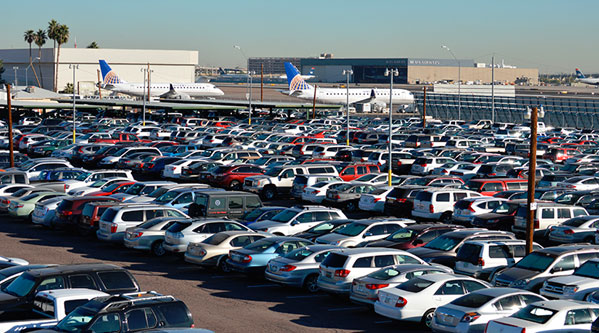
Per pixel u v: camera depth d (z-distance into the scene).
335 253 24.25
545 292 22.77
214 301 24.48
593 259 23.75
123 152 61.44
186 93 170.88
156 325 16.69
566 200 39.88
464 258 25.89
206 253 28.14
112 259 31.06
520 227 33.75
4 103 111.31
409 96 163.12
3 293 19.70
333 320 22.36
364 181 46.28
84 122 99.12
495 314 19.25
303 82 155.12
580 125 126.75
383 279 22.22
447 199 37.78
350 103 159.38
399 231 29.31
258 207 36.00
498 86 187.25
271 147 67.62
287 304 24.25
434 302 20.91
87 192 42.84
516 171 49.09
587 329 18.05
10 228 38.28
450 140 71.75
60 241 34.97
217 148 63.59
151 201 38.88
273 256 27.02
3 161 56.06
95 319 16.22
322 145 65.56
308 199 44.00
